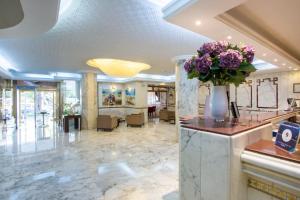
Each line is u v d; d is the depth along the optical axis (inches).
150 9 107.9
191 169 56.7
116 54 210.4
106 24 128.3
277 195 44.6
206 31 109.1
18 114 406.6
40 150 203.9
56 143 236.4
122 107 482.9
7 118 369.1
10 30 106.0
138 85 439.2
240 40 123.2
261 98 301.6
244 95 323.3
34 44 172.1
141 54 211.2
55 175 138.1
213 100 67.2
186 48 186.9
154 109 583.8
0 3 99.7
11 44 171.6
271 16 108.3
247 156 48.2
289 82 271.1
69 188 118.3
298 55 195.5
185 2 81.2
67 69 317.4
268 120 79.0
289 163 40.8
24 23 98.0
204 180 52.3
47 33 144.6
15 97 392.2
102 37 154.4
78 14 113.6
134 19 120.8
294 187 40.0
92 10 108.7
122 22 125.2
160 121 474.0
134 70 267.1
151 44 173.5
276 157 44.0
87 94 339.9
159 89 591.5
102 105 450.6
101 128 326.3
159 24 128.7
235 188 46.9
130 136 281.1
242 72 60.4
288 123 51.0
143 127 370.9
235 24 106.7
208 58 58.8
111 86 465.4
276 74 284.5
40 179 131.2
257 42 127.6
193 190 55.9
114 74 253.0
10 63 262.2
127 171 145.9
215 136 49.3
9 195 109.7
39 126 380.8
